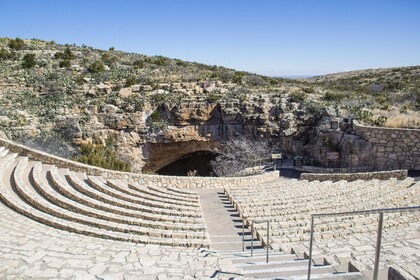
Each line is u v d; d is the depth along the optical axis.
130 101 38.91
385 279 6.28
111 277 7.35
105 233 11.88
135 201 16.28
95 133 37.22
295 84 51.44
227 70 55.97
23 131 32.75
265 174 25.59
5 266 7.91
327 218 13.10
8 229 11.16
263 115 36.59
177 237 12.05
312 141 33.28
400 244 8.80
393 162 25.86
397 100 40.59
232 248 11.70
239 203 16.11
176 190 20.14
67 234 11.49
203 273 7.73
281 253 9.88
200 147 40.59
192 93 40.91
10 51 46.31
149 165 40.53
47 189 15.82
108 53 57.03
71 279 7.19
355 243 9.48
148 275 7.59
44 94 39.09
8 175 17.80
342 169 27.69
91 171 20.38
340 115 33.25
